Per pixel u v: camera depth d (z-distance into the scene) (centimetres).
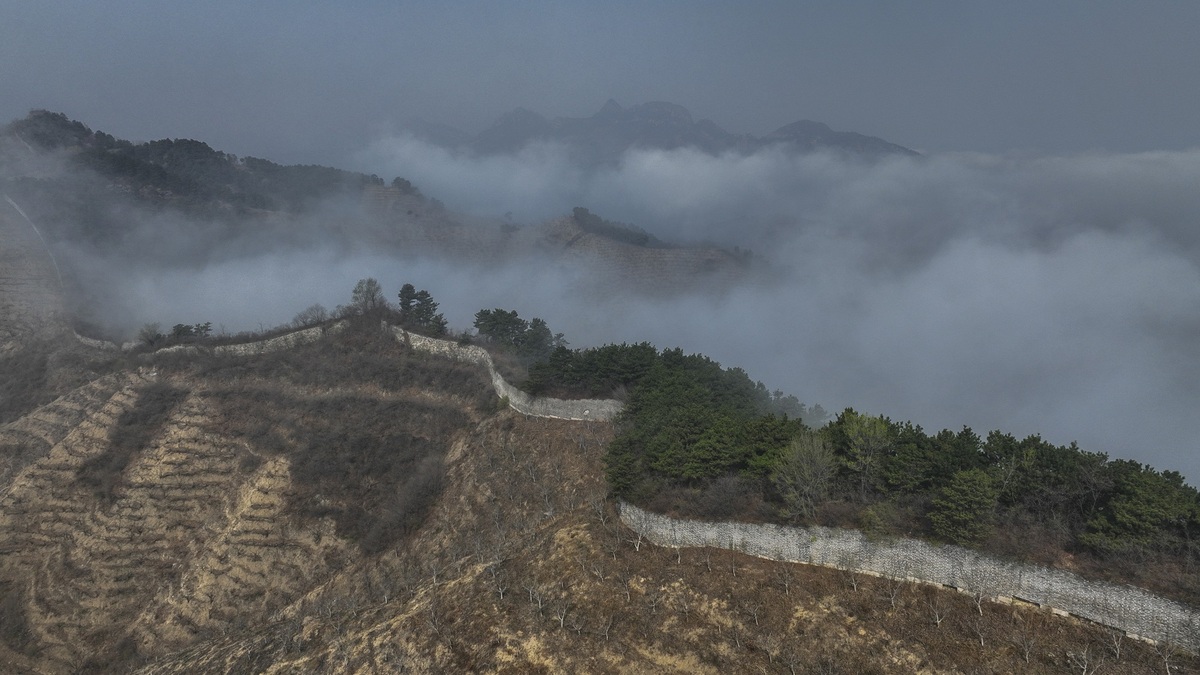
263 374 14812
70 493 12331
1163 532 5034
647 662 5525
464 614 6400
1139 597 4750
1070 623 4972
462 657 5972
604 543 6888
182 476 12400
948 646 5022
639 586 6203
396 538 9925
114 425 13800
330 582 9562
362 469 11594
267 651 7006
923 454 6238
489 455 10631
